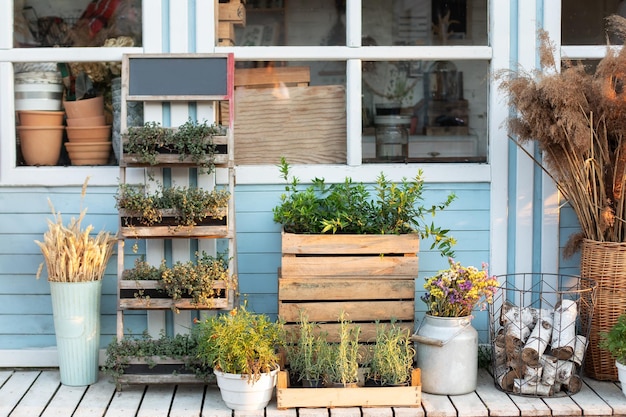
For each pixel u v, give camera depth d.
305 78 4.96
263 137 4.96
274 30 4.94
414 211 4.71
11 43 4.84
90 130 4.90
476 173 4.93
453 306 4.43
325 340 4.42
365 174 4.91
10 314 4.90
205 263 4.55
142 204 4.49
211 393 4.49
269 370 4.23
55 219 4.85
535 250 4.96
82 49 4.85
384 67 4.98
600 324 4.60
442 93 5.00
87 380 4.60
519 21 4.89
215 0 4.89
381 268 4.55
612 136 4.56
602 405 4.28
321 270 4.54
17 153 4.90
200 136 4.59
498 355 4.55
